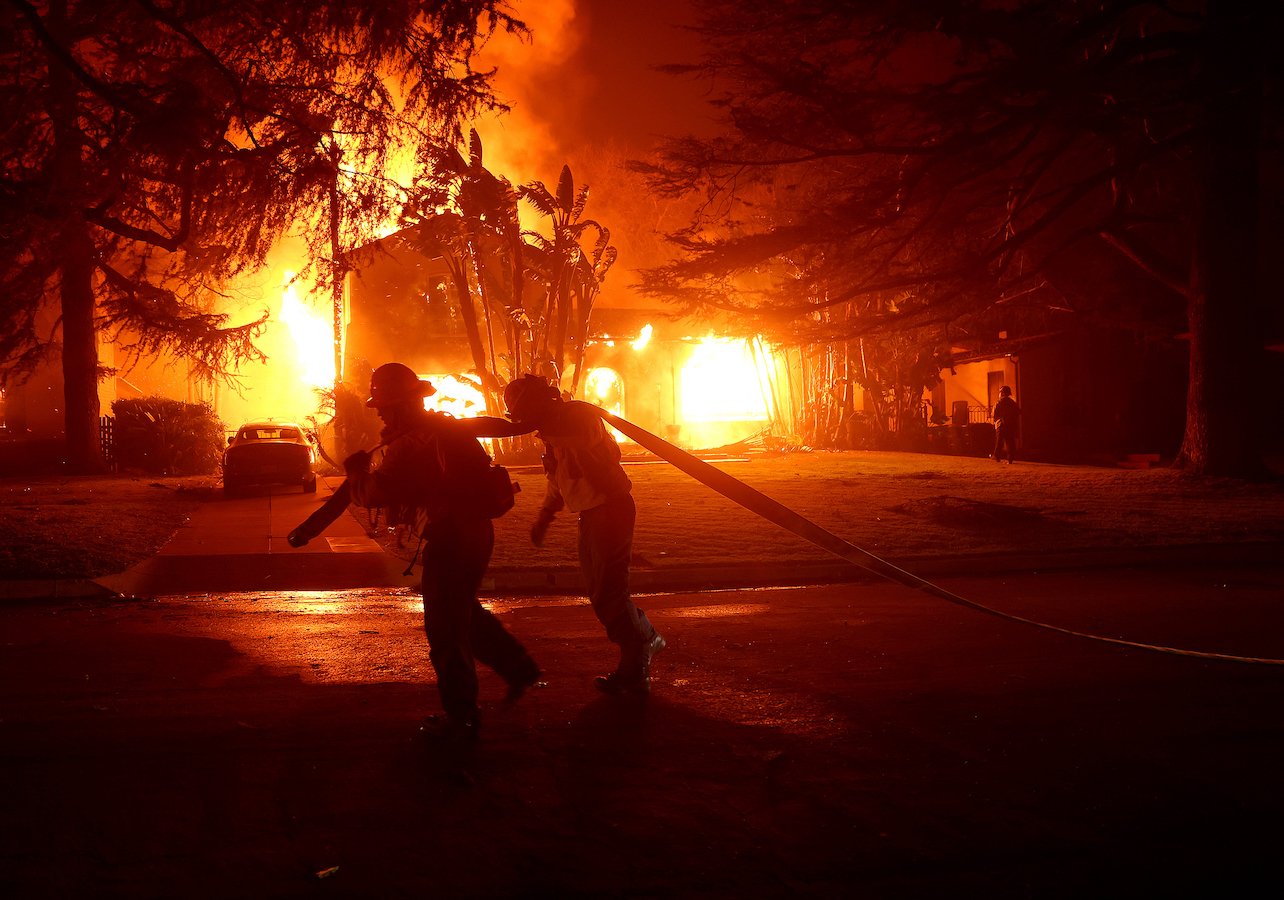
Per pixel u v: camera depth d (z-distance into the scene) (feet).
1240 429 61.21
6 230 44.39
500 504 15.60
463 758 14.61
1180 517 46.06
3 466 89.40
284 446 68.39
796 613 27.32
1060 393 100.89
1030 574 35.27
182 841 11.69
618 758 14.64
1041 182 75.00
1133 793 13.20
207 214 56.70
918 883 10.64
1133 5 53.36
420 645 23.09
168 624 26.00
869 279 65.16
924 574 35.63
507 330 86.79
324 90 44.98
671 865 11.07
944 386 119.75
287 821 12.27
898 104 56.13
